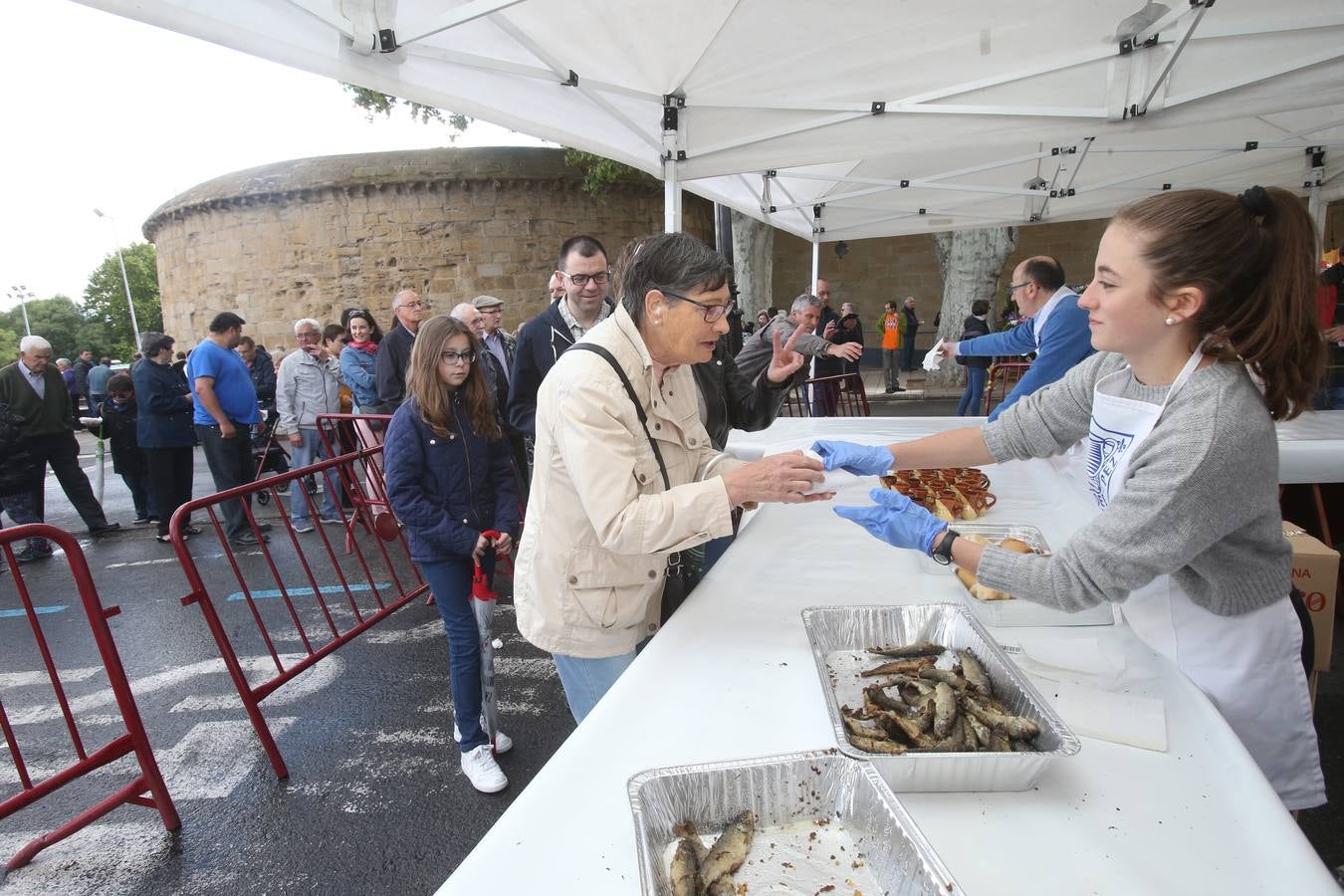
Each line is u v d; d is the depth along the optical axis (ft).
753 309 43.50
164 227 62.44
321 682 10.77
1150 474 3.34
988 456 5.09
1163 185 21.66
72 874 7.01
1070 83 11.16
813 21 10.16
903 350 51.26
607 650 4.83
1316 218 19.66
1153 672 3.95
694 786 2.92
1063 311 10.09
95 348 177.06
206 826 7.63
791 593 5.12
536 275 52.31
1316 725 8.15
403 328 15.38
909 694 3.77
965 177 21.26
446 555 7.68
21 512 17.93
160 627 13.29
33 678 11.53
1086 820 2.89
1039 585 3.56
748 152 12.57
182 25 6.56
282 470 25.22
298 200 53.31
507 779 8.19
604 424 4.11
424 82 8.95
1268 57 10.33
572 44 10.05
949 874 2.40
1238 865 2.62
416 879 6.82
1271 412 3.45
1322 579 6.95
